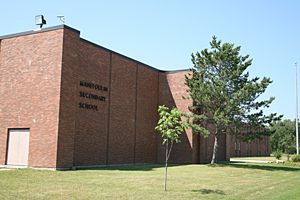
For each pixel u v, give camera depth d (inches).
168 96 1357.0
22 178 684.1
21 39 986.7
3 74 1002.7
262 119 1130.7
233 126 1155.3
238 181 786.2
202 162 1341.0
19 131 955.3
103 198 502.6
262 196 584.1
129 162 1200.8
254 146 2672.2
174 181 724.7
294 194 612.4
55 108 895.7
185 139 1306.6
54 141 883.4
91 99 1050.7
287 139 3102.9
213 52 1168.2
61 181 660.7
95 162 1052.5
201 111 1263.5
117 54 1171.3
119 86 1172.5
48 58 930.1
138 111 1261.1
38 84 935.0
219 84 1125.7
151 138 1322.6
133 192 561.9
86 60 1038.4
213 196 561.6
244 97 1101.7
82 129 1011.3
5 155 961.5
